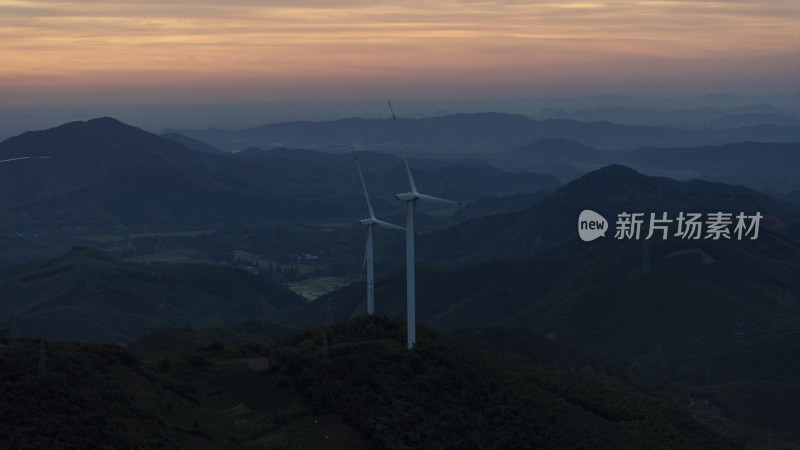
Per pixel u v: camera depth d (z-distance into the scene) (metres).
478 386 109.31
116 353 95.25
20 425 76.25
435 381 108.19
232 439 86.38
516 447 97.25
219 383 98.06
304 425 92.19
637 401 123.56
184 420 87.88
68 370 86.06
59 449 73.88
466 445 96.12
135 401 86.88
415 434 94.44
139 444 77.81
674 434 111.81
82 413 79.69
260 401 95.69
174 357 104.69
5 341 96.88
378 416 96.12
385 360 110.38
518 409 104.75
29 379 82.69
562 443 98.81
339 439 91.50
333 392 98.06
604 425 107.81
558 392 119.88
